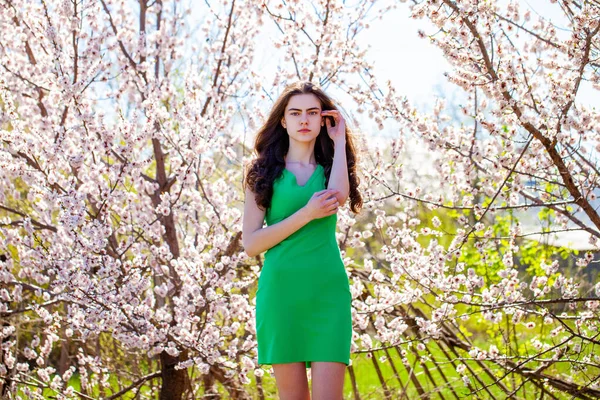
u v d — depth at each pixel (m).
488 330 6.98
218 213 5.66
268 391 6.75
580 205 4.63
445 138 5.08
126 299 5.00
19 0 5.75
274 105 2.90
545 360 4.92
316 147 2.97
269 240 2.64
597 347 6.58
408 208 5.50
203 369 5.15
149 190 5.30
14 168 5.12
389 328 5.81
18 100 5.79
